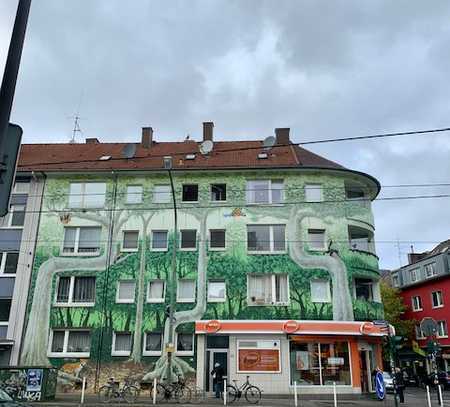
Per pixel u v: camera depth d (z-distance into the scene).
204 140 33.53
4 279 27.67
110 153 33.16
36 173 29.28
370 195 31.53
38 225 28.55
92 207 29.00
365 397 24.47
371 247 29.64
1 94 4.52
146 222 28.42
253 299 27.00
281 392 24.73
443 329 43.12
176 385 21.58
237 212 28.33
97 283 27.34
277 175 29.09
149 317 26.58
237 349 25.47
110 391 21.95
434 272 45.31
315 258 27.52
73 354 26.22
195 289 26.98
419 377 41.69
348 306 26.75
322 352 25.69
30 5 4.98
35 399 20.23
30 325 26.69
